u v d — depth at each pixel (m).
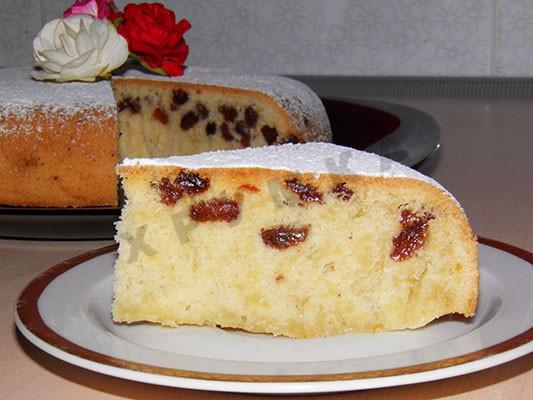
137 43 0.78
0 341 0.45
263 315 0.46
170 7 1.15
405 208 0.45
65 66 0.71
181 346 0.44
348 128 0.79
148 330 0.45
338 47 1.12
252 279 0.46
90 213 0.56
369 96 1.07
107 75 0.73
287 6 1.12
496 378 0.40
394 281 0.45
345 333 0.45
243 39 1.14
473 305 0.45
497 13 1.06
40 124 0.64
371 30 1.10
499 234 0.57
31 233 0.57
